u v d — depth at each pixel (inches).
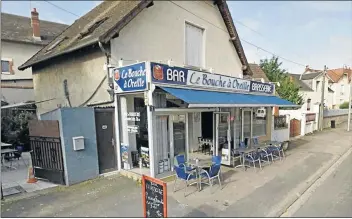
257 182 323.3
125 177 341.7
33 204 256.5
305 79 1291.8
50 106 506.6
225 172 371.2
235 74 628.7
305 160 441.7
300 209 245.6
